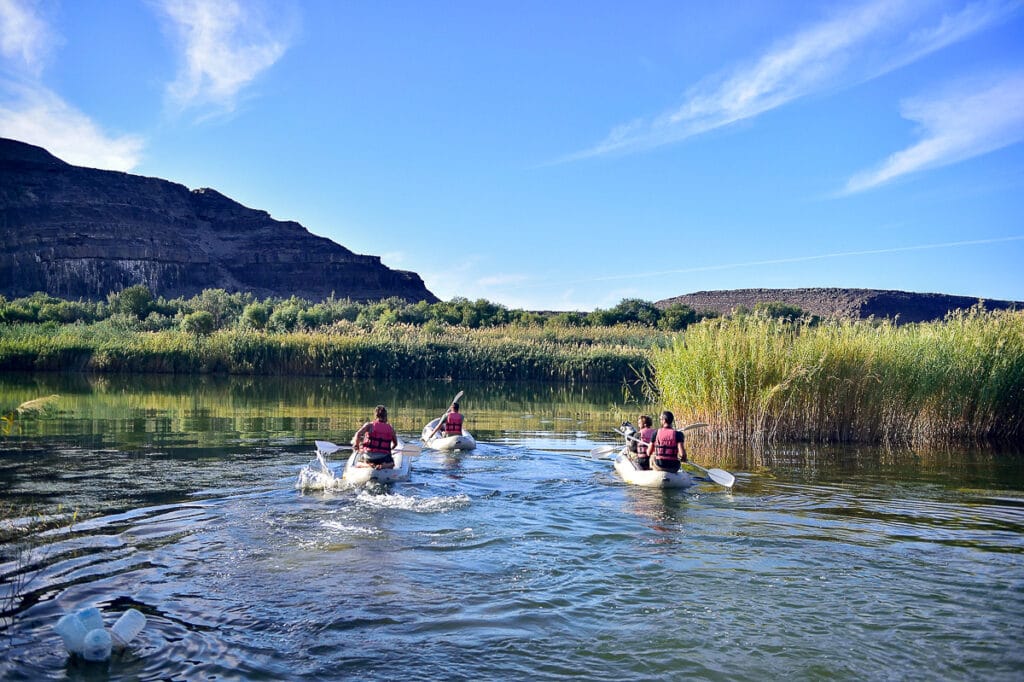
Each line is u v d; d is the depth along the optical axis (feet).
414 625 18.16
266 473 37.70
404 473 37.58
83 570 21.68
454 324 224.53
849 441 57.47
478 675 15.67
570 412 81.51
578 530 27.50
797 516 30.40
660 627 18.37
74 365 122.83
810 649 17.24
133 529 26.32
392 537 25.96
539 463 44.27
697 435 57.16
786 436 56.18
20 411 23.65
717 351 56.54
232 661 16.01
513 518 29.27
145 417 62.39
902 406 58.80
